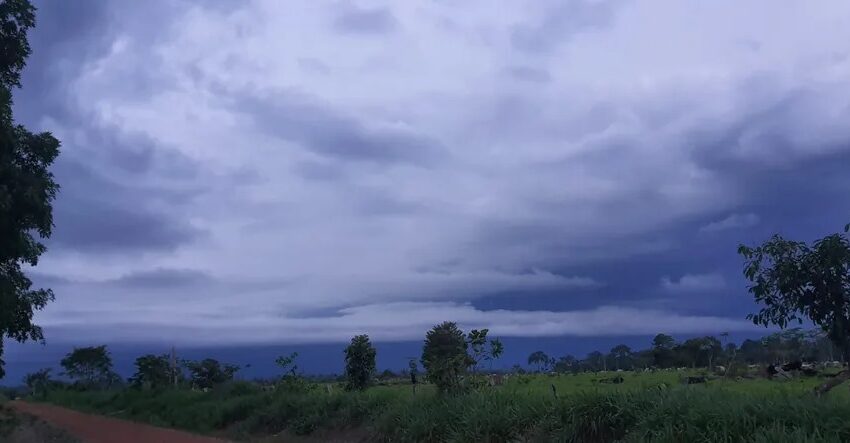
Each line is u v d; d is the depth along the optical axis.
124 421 29.14
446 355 17.02
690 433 9.30
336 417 18.56
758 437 8.34
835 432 8.17
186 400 29.19
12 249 16.23
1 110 15.06
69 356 59.75
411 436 14.47
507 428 12.63
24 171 16.59
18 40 16.81
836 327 9.94
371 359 22.12
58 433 25.03
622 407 10.97
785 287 10.23
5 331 18.14
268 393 23.58
